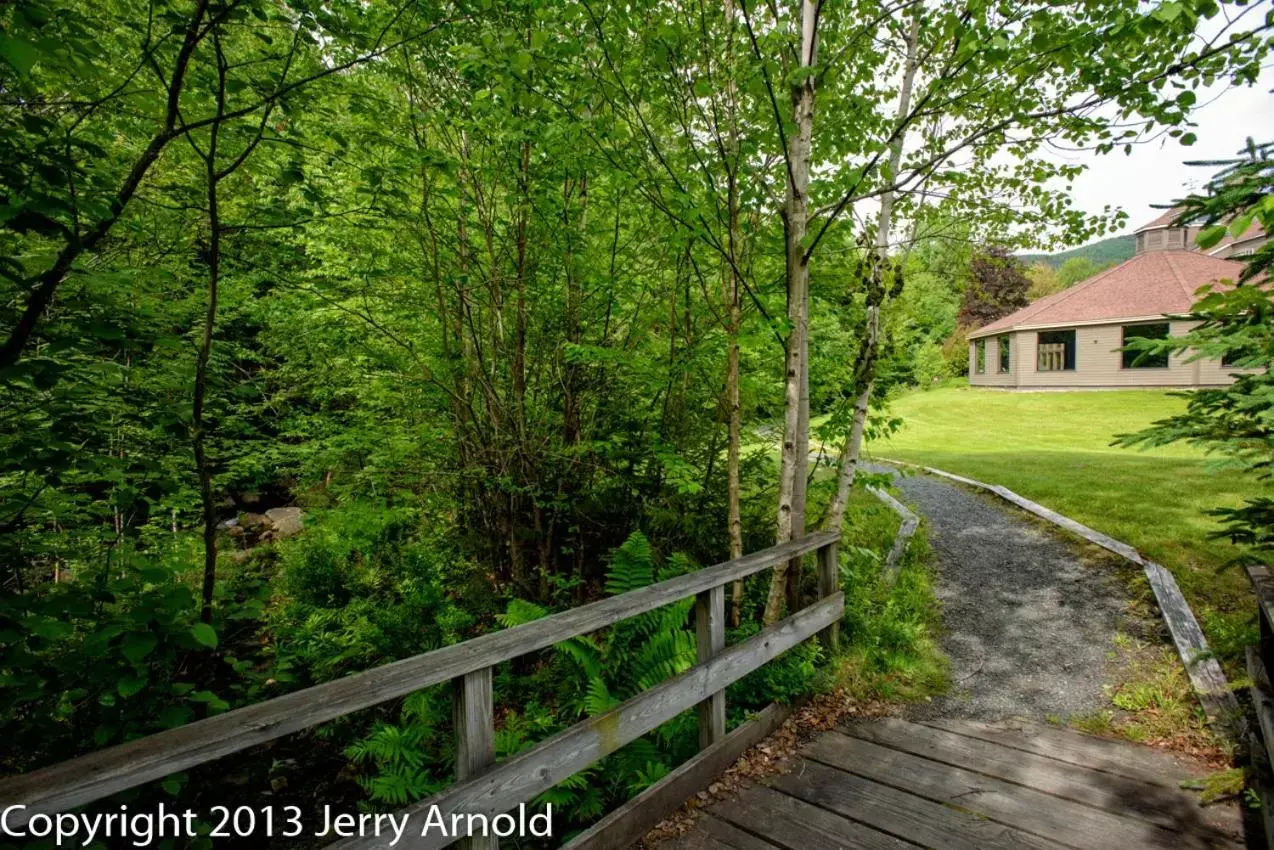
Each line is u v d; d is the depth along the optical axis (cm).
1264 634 293
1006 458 1010
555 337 525
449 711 364
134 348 251
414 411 589
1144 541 520
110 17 264
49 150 207
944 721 331
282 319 584
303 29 268
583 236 488
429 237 481
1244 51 290
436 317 530
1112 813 246
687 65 355
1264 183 225
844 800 263
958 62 324
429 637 434
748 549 517
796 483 400
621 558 387
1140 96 307
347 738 392
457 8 344
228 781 364
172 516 479
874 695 360
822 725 329
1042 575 511
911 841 235
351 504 590
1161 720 314
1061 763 284
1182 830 234
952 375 2925
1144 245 2325
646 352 535
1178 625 388
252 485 737
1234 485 660
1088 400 1739
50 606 216
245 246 367
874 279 461
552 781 214
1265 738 237
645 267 524
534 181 457
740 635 379
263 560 670
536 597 514
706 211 373
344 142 328
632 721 245
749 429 573
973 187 498
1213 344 265
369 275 456
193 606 239
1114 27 280
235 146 334
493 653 196
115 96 254
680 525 522
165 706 269
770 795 269
